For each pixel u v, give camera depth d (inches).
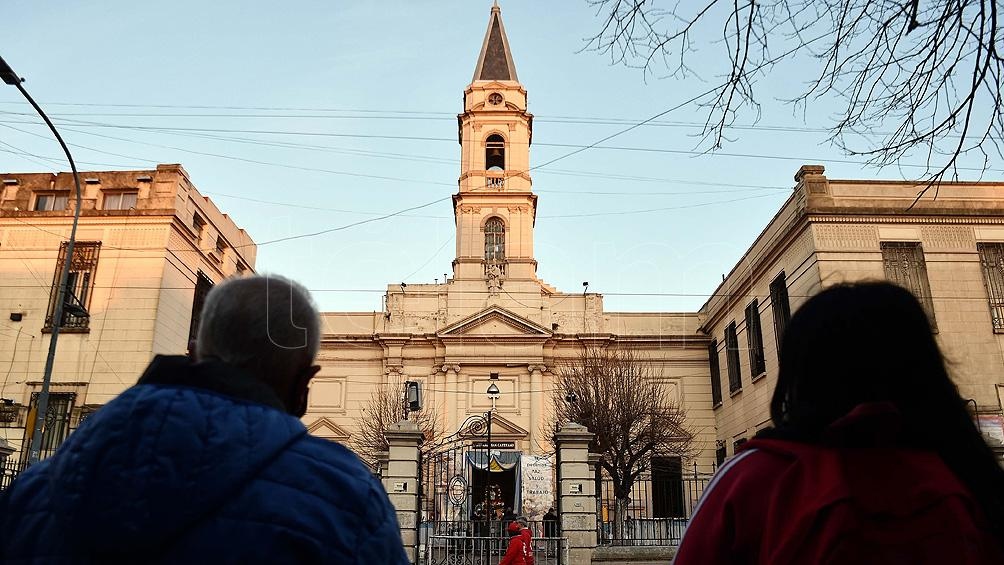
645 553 618.2
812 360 74.8
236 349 82.4
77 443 66.2
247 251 1457.9
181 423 66.3
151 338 1074.7
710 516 73.7
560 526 617.3
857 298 75.9
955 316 975.6
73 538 60.6
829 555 60.7
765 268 1210.0
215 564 61.6
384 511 74.9
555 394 1418.6
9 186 1168.8
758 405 1244.5
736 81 222.1
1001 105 192.4
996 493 69.1
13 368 1074.7
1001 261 1009.5
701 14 216.5
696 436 1513.3
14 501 69.8
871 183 1040.8
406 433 668.7
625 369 1336.1
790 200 1092.5
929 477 64.9
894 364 71.9
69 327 1082.1
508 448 1446.9
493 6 1914.4
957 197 1033.5
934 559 60.2
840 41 213.5
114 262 1113.4
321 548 65.5
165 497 61.7
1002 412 930.1
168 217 1131.3
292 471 69.6
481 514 949.2
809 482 66.4
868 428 65.6
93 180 1167.0
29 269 1119.0
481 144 1692.9
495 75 1792.6
